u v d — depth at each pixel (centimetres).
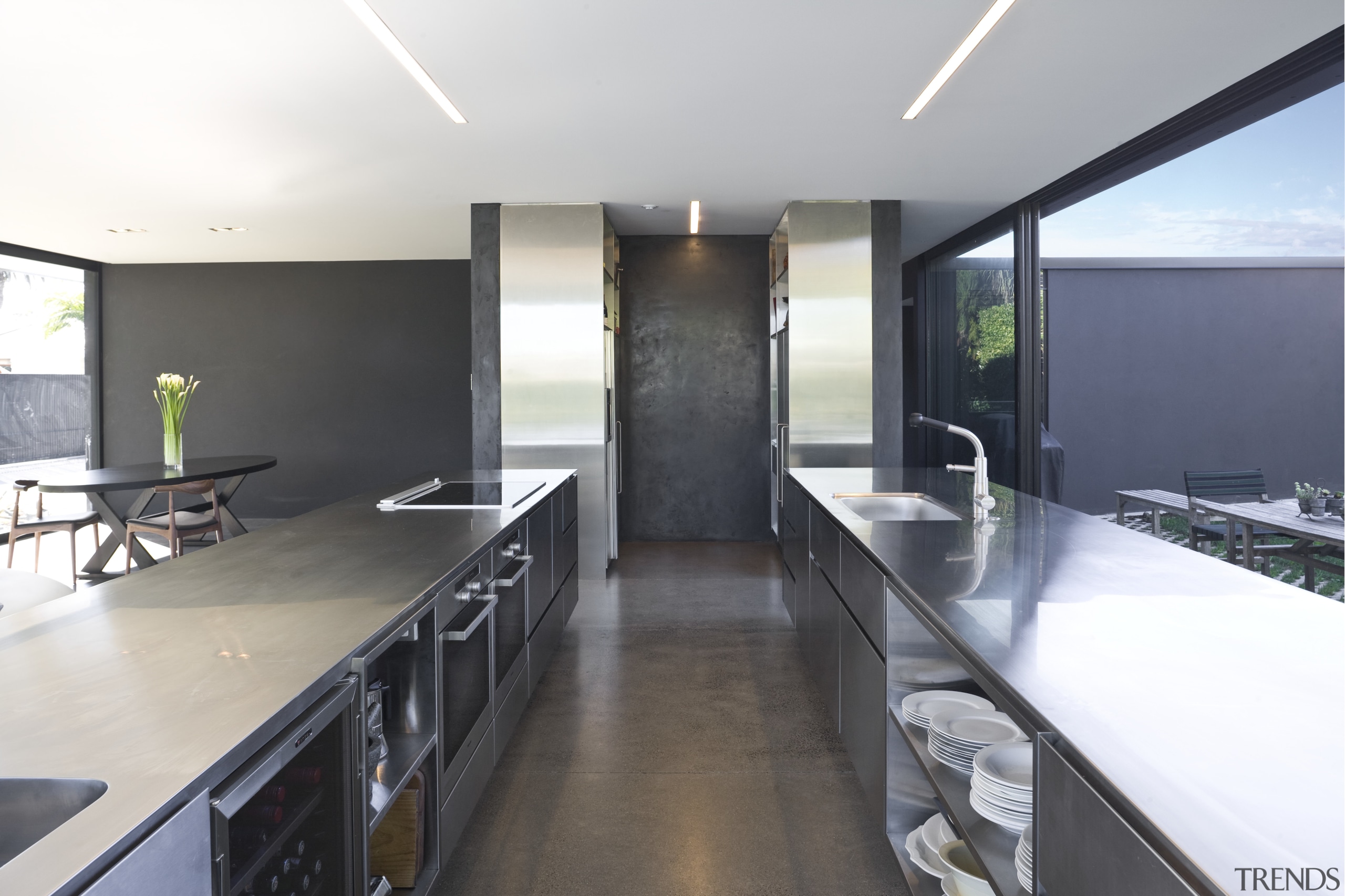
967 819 164
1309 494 341
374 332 850
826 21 302
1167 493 438
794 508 441
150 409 853
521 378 604
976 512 286
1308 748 104
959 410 730
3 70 339
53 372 793
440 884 229
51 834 88
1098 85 367
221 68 339
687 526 750
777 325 683
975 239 686
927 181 537
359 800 150
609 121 409
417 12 292
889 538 249
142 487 538
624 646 445
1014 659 137
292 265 851
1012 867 146
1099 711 116
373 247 765
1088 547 232
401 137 431
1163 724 111
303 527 278
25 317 760
